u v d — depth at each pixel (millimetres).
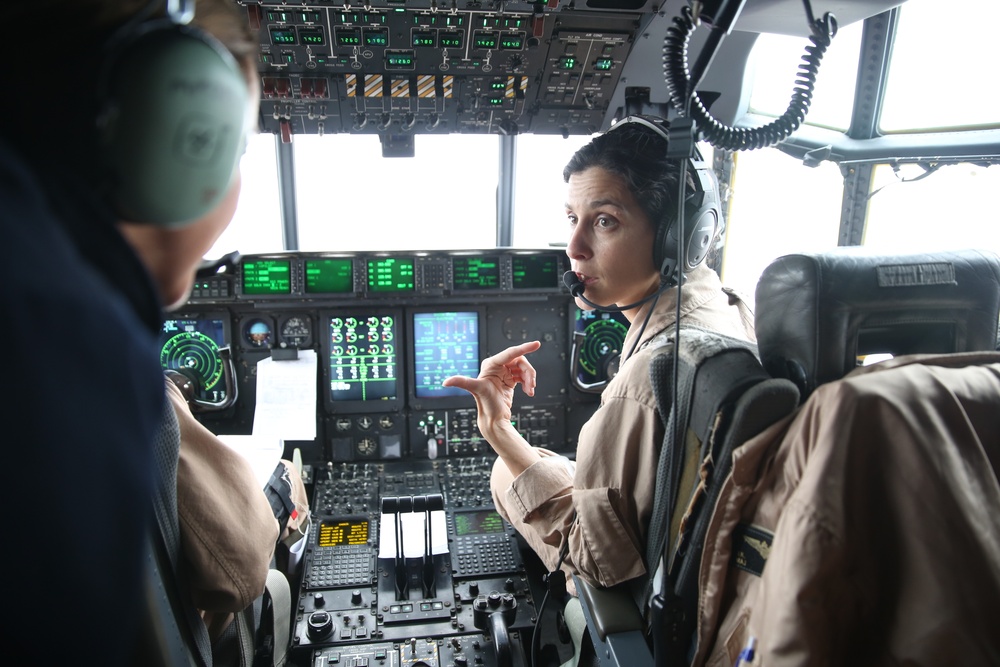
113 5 435
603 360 2664
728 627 882
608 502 1165
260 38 2021
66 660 358
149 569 904
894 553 725
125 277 430
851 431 733
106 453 363
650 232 1211
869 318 931
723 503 887
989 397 802
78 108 427
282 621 1592
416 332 2576
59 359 343
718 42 865
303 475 2496
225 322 2482
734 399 897
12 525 333
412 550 2059
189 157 462
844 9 1698
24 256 341
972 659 670
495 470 1656
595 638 1193
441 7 1938
